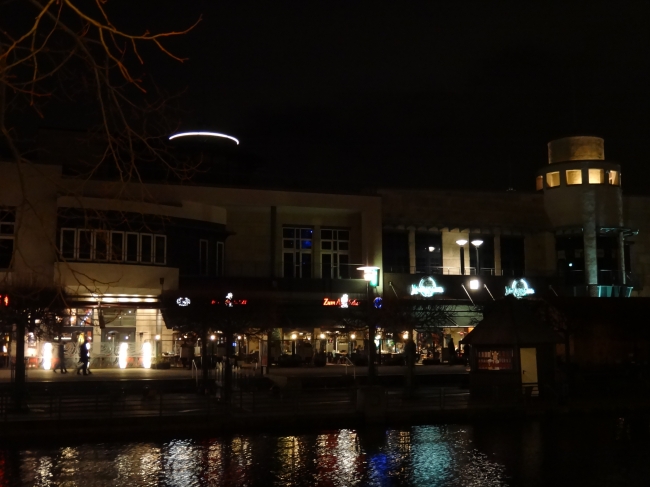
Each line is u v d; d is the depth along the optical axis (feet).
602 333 149.89
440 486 65.41
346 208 182.39
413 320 144.25
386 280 188.75
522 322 114.01
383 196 196.65
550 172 215.92
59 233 137.18
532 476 69.26
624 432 94.22
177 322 130.41
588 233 207.00
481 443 86.53
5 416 86.02
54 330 106.11
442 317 161.07
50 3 24.71
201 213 161.68
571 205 208.33
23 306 96.12
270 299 135.54
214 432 92.07
